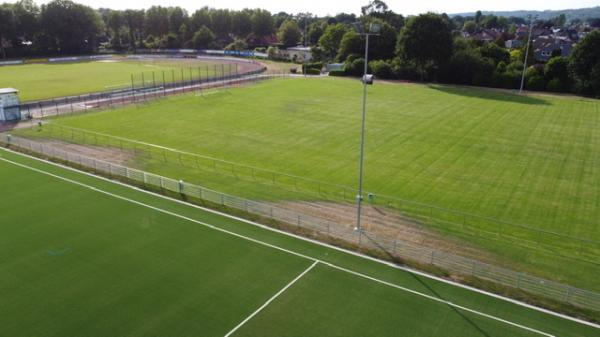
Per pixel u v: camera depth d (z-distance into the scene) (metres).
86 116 68.50
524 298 25.36
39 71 126.12
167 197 38.81
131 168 45.94
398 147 54.06
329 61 145.75
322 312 24.50
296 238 32.03
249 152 52.09
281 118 68.06
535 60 131.25
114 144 54.28
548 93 94.00
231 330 23.19
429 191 41.06
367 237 32.09
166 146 53.88
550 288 25.88
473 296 25.66
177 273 28.03
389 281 27.09
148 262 29.19
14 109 64.75
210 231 33.09
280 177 44.31
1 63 142.12
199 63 149.00
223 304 25.17
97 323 23.66
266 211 35.66
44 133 58.56
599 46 88.19
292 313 24.42
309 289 26.45
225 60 158.25
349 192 40.69
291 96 85.94
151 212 36.09
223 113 71.19
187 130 61.06
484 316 24.06
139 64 145.62
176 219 34.91
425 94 90.50
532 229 33.81
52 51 172.38
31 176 43.22
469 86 103.50
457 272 27.84
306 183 42.88
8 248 30.67
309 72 121.81
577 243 31.97
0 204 37.16
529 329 23.08
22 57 161.88
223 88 94.25
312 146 54.38
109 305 25.06
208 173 45.19
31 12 170.25
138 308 24.84
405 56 110.06
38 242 31.50
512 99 85.81
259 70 127.69
